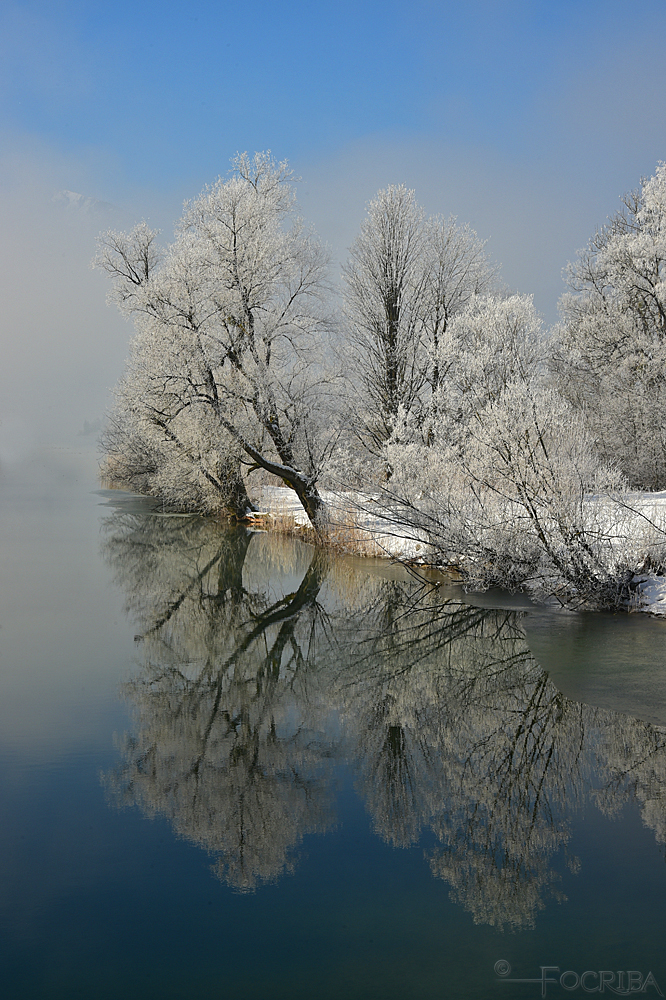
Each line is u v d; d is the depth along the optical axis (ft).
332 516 65.51
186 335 66.23
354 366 86.12
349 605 47.21
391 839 19.89
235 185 67.10
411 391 84.33
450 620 41.45
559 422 43.70
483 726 27.78
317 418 70.23
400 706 30.19
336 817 21.13
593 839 19.42
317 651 38.14
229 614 46.29
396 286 86.89
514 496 44.09
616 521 42.22
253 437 69.41
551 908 16.52
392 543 60.75
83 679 33.24
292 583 55.11
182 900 17.11
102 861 18.72
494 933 15.56
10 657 36.32
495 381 65.21
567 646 34.14
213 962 14.88
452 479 51.55
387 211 87.20
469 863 18.44
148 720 28.53
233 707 30.22
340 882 17.85
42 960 14.94
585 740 25.02
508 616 41.06
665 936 15.46
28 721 28.07
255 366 67.41
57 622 43.52
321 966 14.66
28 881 17.80
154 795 22.43
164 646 38.86
